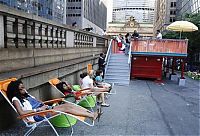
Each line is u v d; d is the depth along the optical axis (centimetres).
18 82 511
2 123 525
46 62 833
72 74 1042
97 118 586
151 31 9800
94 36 1700
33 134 516
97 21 13175
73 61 1052
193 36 3039
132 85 1355
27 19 691
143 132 561
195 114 752
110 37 2330
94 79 995
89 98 754
